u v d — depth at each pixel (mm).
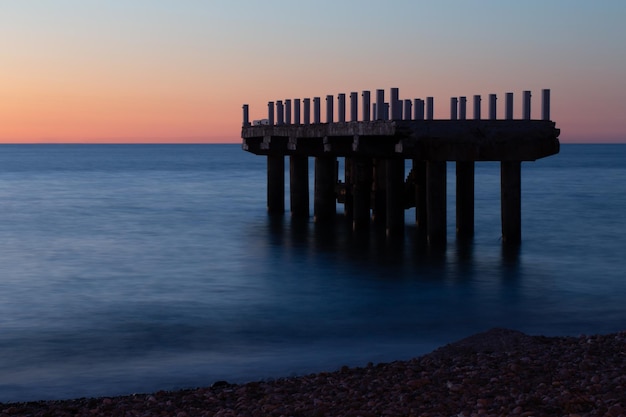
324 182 36812
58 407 11250
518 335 14211
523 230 35406
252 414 10195
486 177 92875
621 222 38906
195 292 22312
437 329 17562
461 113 27453
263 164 130875
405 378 11711
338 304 20453
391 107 26688
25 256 29391
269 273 25156
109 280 24375
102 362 15008
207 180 79812
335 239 32094
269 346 16141
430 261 26516
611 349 12703
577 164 135625
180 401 11281
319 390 11359
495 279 23578
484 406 9758
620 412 8883
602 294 21438
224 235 34562
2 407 11383
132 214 44562
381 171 35750
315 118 32188
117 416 10680
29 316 19375
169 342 16609
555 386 10492
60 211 46594
